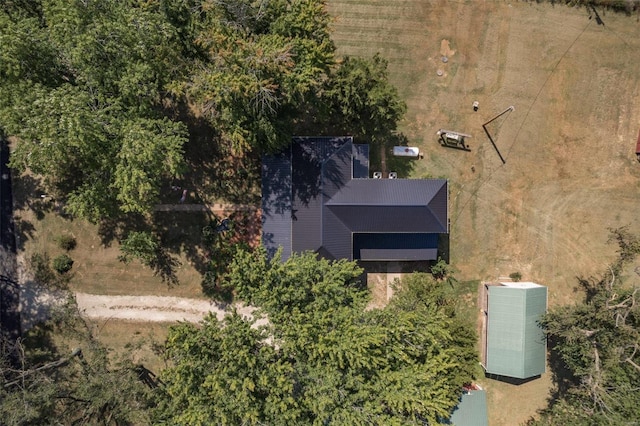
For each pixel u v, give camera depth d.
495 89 35.59
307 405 27.42
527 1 35.44
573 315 31.92
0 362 29.67
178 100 35.06
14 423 27.22
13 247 35.06
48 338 35.28
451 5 35.50
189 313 35.75
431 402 27.02
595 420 29.48
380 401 27.88
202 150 35.28
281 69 24.98
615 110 35.53
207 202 35.44
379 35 35.66
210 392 26.66
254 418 25.19
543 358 33.94
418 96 35.72
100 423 31.67
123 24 25.42
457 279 36.03
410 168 35.88
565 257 35.88
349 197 31.75
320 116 33.72
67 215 35.16
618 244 35.59
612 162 35.66
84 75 25.81
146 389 31.09
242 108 27.27
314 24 27.52
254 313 28.45
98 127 25.45
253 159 35.28
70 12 24.92
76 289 35.47
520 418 36.12
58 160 27.81
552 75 35.59
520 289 33.28
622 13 35.25
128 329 35.75
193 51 28.11
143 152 25.19
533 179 35.88
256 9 27.12
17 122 25.62
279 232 33.06
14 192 34.88
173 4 27.06
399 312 29.72
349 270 28.89
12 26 24.78
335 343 26.70
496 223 35.94
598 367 29.92
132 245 31.72
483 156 35.88
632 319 30.78
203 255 35.56
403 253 34.03
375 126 32.41
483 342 35.91
